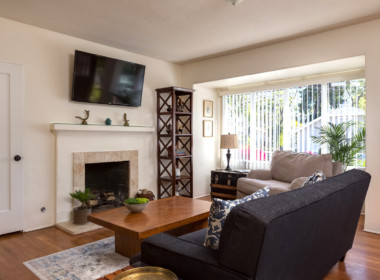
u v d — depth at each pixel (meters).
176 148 5.19
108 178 4.71
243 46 4.29
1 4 2.94
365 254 2.77
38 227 3.56
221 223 1.56
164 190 4.91
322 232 1.74
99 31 3.69
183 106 5.07
